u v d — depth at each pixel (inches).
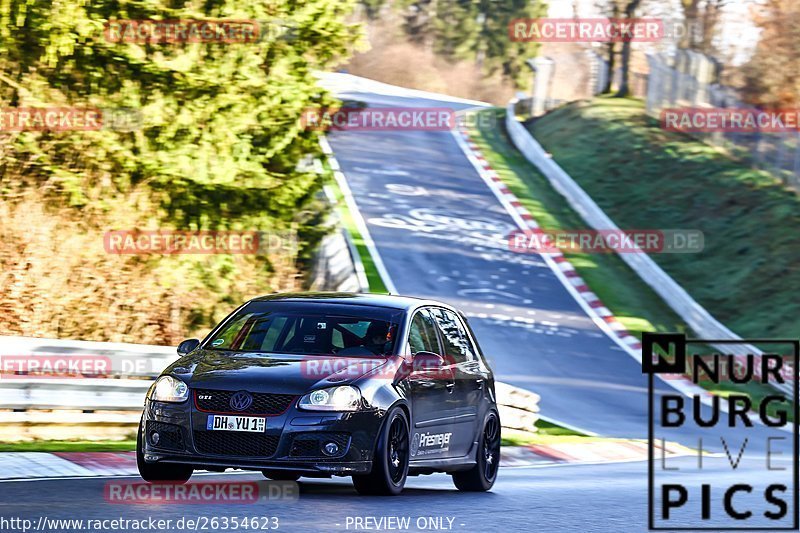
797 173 6786.4
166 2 3262.8
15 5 2851.9
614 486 1749.5
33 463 1582.2
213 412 1301.7
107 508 1131.9
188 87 3189.0
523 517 1234.6
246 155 3294.8
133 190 3164.4
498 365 4387.3
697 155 7411.4
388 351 1421.0
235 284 3398.1
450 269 5659.5
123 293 3095.5
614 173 7465.6
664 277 5689.0
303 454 1288.1
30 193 2974.9
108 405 2095.2
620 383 4313.5
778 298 5580.7
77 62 3080.7
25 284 2930.6
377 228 6176.2
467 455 1557.6
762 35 7701.8
